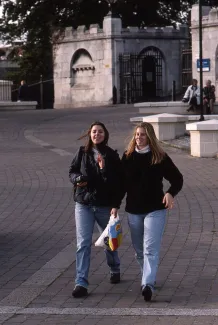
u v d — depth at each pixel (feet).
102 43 180.75
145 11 217.15
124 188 33.12
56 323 29.43
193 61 160.15
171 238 43.45
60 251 41.57
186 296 32.50
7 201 57.11
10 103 157.48
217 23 154.20
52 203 55.93
